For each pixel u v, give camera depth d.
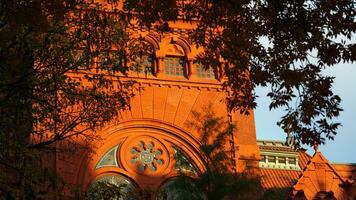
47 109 21.03
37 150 21.73
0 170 20.98
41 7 16.47
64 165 29.36
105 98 21.95
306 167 32.75
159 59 33.06
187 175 27.58
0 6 15.98
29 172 20.31
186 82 32.88
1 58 17.83
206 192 25.70
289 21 18.42
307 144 19.61
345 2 18.09
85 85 27.03
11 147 19.94
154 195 23.64
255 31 19.89
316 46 18.69
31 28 18.69
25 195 20.02
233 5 19.17
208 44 21.64
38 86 20.31
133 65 22.64
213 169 28.64
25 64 19.89
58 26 20.94
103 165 30.39
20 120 20.11
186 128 31.88
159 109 32.06
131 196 22.78
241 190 25.62
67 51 20.83
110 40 21.47
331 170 32.84
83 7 21.22
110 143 30.80
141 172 30.73
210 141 31.52
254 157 31.86
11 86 18.55
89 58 21.77
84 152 29.91
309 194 32.19
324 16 18.25
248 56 20.33
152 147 31.34
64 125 22.34
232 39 20.38
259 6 19.25
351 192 32.53
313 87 19.22
